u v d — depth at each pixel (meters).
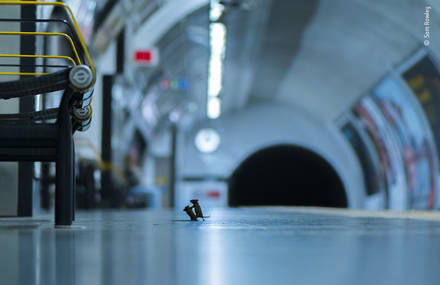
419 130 30.84
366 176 44.44
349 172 48.88
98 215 12.55
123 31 23.11
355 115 40.81
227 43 33.03
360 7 27.55
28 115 7.30
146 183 41.41
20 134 6.07
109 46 22.98
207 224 6.96
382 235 4.81
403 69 30.11
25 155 6.48
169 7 25.19
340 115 43.66
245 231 5.33
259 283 2.12
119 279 2.24
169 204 44.09
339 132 46.81
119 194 26.58
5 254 3.17
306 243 3.92
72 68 5.81
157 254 3.17
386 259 2.92
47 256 3.07
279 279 2.22
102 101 23.34
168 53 30.30
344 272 2.43
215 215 11.51
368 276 2.31
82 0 16.50
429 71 27.64
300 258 2.97
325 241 4.10
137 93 29.69
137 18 24.36
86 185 21.83
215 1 24.98
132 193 32.81
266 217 10.09
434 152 29.56
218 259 2.93
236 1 25.09
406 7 24.80
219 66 36.00
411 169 33.53
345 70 36.53
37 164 11.34
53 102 13.54
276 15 30.55
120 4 20.41
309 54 37.12
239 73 40.91
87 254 3.17
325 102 44.47
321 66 38.34
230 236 4.62
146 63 24.69
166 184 44.22
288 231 5.35
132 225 6.71
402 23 26.50
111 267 2.61
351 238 4.42
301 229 5.74
